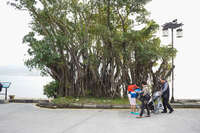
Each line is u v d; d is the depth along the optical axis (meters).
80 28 14.12
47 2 13.05
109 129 6.05
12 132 5.66
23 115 8.45
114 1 12.51
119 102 11.56
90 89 13.91
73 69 13.86
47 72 13.75
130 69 13.42
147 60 12.37
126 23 14.23
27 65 12.26
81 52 13.71
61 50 13.27
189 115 8.48
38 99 13.24
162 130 5.93
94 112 9.36
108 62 13.75
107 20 13.39
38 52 11.94
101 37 13.05
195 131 5.80
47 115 8.48
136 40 11.82
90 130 5.93
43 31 13.53
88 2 13.11
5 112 9.21
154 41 12.91
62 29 13.80
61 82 13.74
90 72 13.90
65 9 12.91
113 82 13.48
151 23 13.15
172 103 11.21
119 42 11.79
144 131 5.82
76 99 12.16
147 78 13.70
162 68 13.68
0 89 11.99
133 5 12.78
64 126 6.42
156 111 9.01
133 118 7.85
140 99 8.17
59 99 12.20
